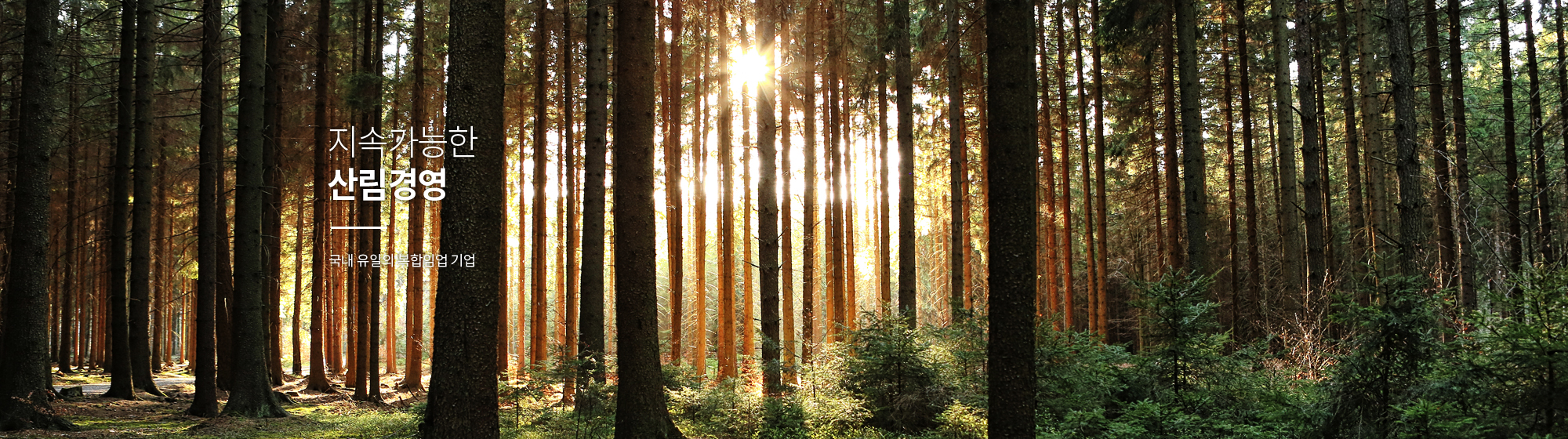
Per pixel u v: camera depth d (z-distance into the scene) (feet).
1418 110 66.64
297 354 92.17
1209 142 85.81
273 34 55.26
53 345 87.30
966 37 59.98
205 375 44.86
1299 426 25.44
